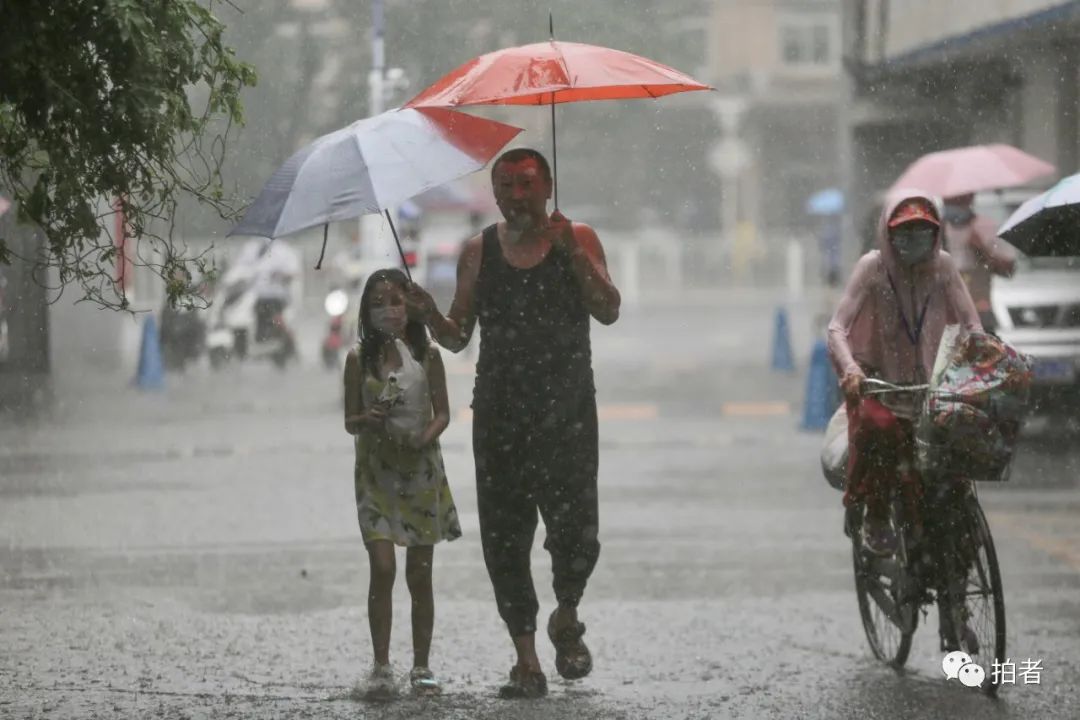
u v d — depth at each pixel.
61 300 67.94
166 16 17.92
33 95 17.67
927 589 20.45
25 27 17.44
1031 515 34.12
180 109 18.38
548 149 159.62
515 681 20.08
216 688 20.48
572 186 162.88
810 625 24.36
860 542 21.41
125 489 38.59
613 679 21.09
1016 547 30.47
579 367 20.11
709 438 48.81
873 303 20.62
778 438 48.75
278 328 74.38
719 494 37.62
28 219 18.52
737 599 26.30
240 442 47.88
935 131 69.75
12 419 54.28
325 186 19.22
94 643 23.17
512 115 150.00
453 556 30.39
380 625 20.08
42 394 62.47
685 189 170.12
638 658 22.30
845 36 75.81
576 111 159.75
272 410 56.94
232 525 33.59
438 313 20.09
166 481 39.94
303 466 42.62
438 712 19.16
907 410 19.98
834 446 21.23
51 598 26.41
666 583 27.61
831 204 131.25
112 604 25.91
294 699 19.84
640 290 155.62
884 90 71.06
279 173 19.73
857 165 73.25
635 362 78.12
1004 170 34.34
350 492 38.09
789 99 182.25
